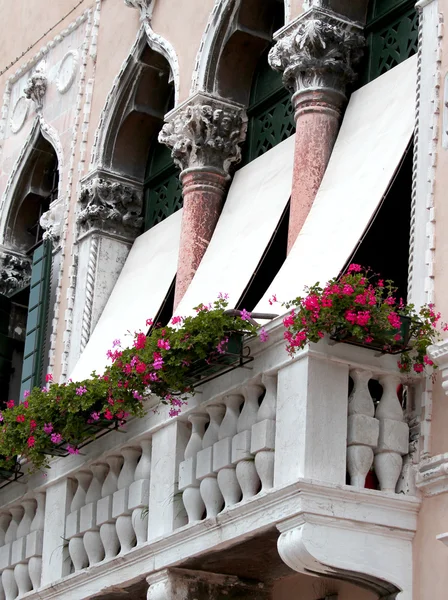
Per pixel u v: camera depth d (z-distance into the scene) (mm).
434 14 11172
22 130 17281
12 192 17031
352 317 9930
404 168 11398
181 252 13625
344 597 11164
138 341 11367
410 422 10383
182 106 13883
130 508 11922
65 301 15305
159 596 11367
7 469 13398
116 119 15352
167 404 11500
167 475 11570
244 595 11648
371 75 12625
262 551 10945
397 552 10094
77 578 12445
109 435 12461
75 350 14891
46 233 15867
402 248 11609
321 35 12461
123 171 15352
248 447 10688
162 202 15125
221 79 13945
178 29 14547
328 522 9969
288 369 10422
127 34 15555
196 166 13727
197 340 10703
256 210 13070
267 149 13711
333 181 12039
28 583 13508
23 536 13609
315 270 11195
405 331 10117
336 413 10227
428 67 11070
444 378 10031
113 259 15148
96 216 15141
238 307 12281
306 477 9977
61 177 16016
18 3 18156
